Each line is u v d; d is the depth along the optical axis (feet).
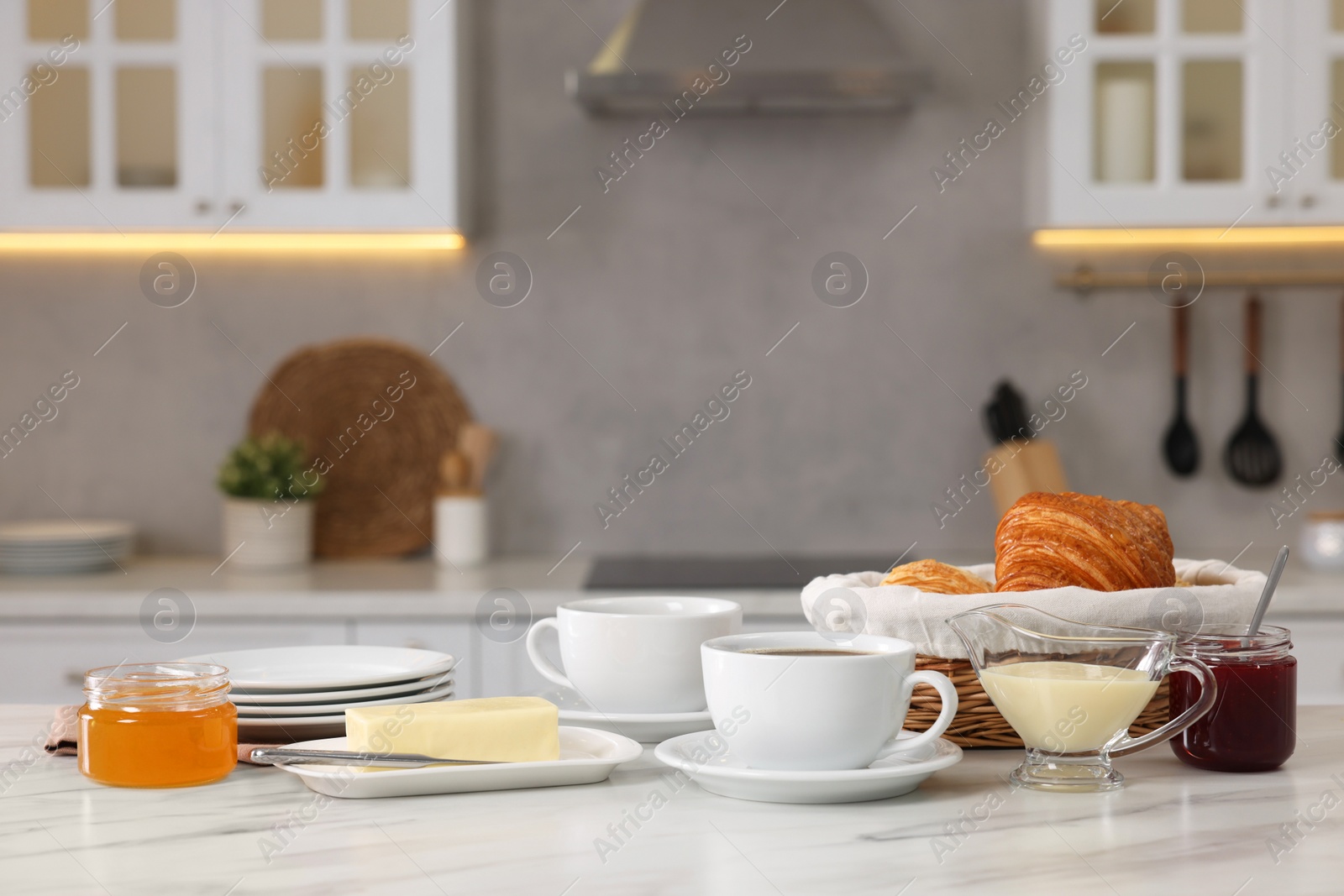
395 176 7.75
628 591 7.00
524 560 8.48
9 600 6.89
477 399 8.71
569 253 8.68
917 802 2.55
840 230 8.64
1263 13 7.66
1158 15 7.72
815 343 8.66
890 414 8.64
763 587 7.08
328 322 8.69
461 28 8.02
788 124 8.64
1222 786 2.68
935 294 8.64
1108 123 7.82
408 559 8.63
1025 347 8.63
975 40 8.57
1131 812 2.47
